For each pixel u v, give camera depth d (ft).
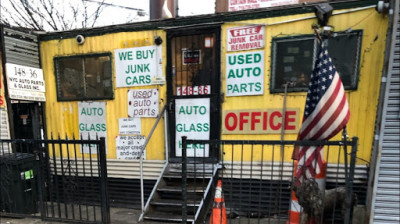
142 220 13.08
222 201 11.07
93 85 16.48
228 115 14.15
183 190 10.74
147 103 15.44
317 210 9.92
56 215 14.60
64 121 17.10
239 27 13.66
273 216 13.52
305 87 12.94
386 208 10.09
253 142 9.98
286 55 13.16
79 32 16.34
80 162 16.83
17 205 13.80
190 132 14.94
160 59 15.08
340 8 12.24
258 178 13.78
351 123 12.40
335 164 12.60
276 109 13.37
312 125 9.94
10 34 15.40
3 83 15.24
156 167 15.37
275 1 13.71
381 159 10.14
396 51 9.95
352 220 10.87
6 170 13.85
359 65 12.12
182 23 14.56
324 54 9.76
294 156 10.40
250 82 13.69
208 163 14.51
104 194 12.07
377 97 11.93
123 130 15.96
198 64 14.66
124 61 15.69
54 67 16.99
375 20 11.80
